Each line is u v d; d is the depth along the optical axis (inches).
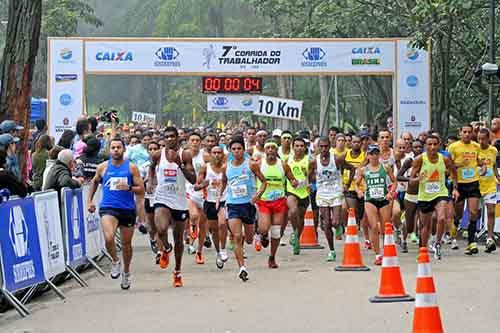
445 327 466.3
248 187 665.6
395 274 556.1
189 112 3213.6
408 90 1362.0
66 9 2090.3
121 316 517.3
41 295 609.0
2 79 780.6
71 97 1342.3
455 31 1370.6
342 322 482.6
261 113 1396.4
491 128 940.6
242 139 671.1
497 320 486.0
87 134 864.3
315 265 743.1
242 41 1344.7
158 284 647.1
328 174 772.0
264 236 727.1
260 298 570.6
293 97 2381.9
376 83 1847.9
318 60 1350.9
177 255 632.4
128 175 609.9
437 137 748.0
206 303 555.2
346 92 2709.2
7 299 530.6
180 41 1342.3
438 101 1412.4
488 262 749.3
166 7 3120.1
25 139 783.1
